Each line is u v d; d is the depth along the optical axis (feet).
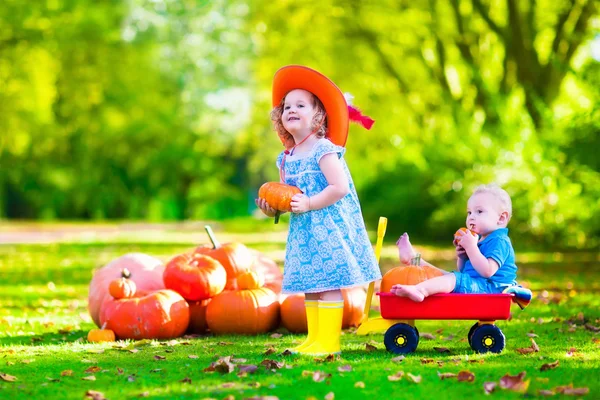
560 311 25.67
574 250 55.36
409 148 68.33
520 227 56.34
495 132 58.18
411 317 17.30
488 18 61.57
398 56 70.38
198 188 153.99
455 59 68.39
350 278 17.49
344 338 20.94
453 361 16.39
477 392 13.44
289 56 71.56
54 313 27.32
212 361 17.06
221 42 98.07
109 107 119.96
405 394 13.33
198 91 124.47
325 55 70.49
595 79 48.78
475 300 16.98
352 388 13.74
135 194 146.00
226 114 125.59
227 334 22.04
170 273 22.30
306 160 18.26
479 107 63.41
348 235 17.89
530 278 37.24
